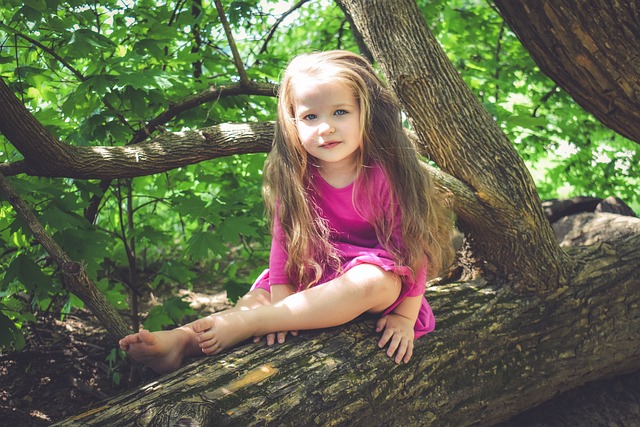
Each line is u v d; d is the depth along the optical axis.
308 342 2.31
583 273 2.99
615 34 2.62
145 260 5.19
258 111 3.94
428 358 2.48
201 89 3.79
